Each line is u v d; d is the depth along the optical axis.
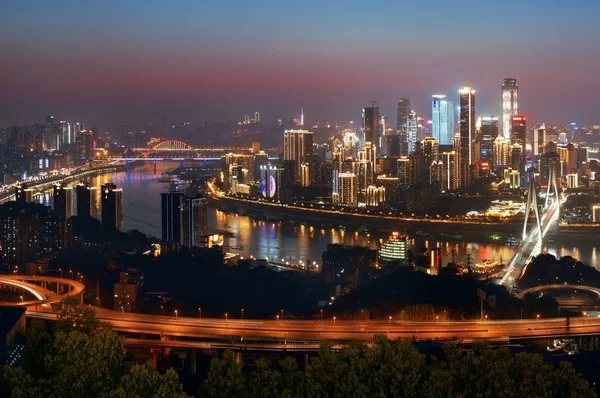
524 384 112.44
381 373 118.44
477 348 127.38
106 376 118.62
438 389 113.69
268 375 121.75
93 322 157.88
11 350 181.62
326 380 121.56
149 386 112.44
